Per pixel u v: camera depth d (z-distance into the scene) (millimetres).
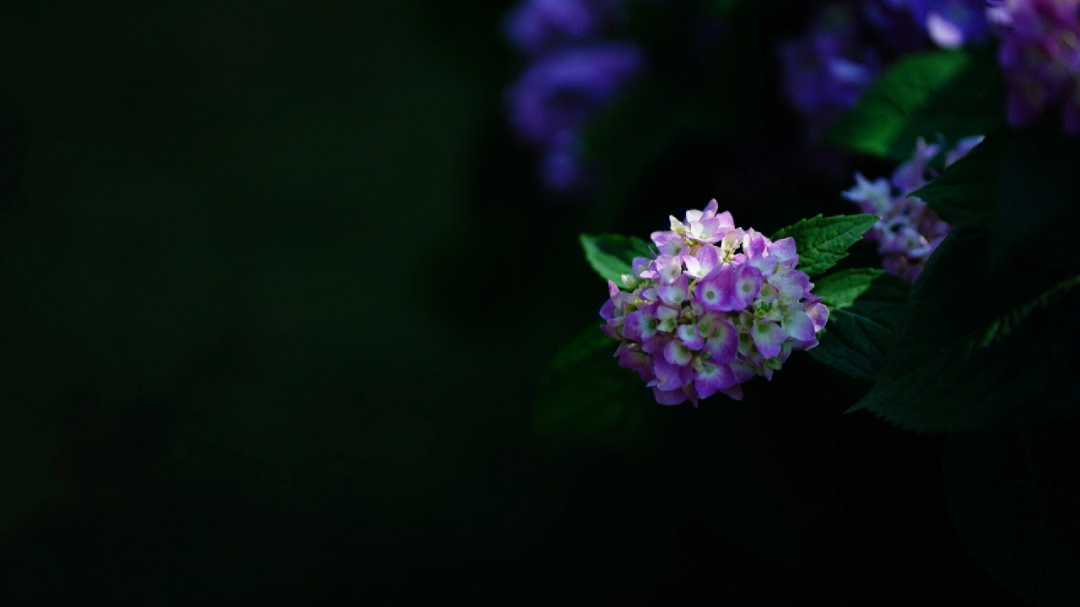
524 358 3688
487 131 2656
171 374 3742
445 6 2650
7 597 3074
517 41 2436
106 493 3369
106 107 4926
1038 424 1702
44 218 4379
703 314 1713
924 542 1829
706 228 1744
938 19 1899
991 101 1817
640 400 1879
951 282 1694
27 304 4023
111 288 4066
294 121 4773
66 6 5449
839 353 1735
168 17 5406
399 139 4602
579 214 2402
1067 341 1665
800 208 2068
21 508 3334
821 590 1869
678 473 1912
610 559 2979
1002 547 1702
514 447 3406
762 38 2141
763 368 1723
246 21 5348
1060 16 1635
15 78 5074
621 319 1738
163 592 3070
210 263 4152
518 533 3125
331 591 3031
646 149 2146
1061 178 1654
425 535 3166
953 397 1673
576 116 2275
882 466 1819
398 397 3609
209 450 3498
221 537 3219
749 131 2152
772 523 1852
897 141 1842
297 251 4172
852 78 2029
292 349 3803
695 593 2070
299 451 3473
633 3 2215
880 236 1802
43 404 3658
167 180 4539
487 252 2693
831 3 2070
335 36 5211
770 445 1843
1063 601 1688
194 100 4922
